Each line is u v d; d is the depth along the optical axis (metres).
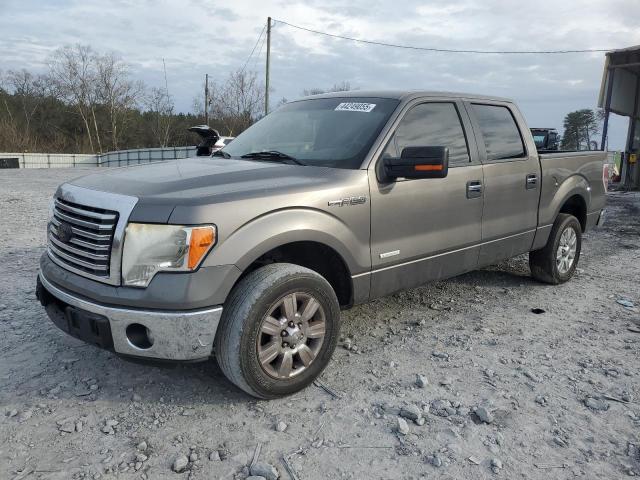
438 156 3.44
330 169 3.64
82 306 3.03
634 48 14.35
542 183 5.21
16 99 66.56
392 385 3.47
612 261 7.04
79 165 47.47
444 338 4.25
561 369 3.74
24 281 5.46
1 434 2.87
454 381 3.54
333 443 2.85
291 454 2.75
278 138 4.29
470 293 5.43
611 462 2.73
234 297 3.05
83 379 3.48
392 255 3.83
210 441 2.85
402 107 4.04
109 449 2.77
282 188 3.26
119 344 2.95
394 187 3.79
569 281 5.97
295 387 3.29
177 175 3.38
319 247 3.52
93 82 65.81
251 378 3.08
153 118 65.31
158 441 2.84
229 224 2.97
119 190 3.13
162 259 2.87
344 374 3.62
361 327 4.45
